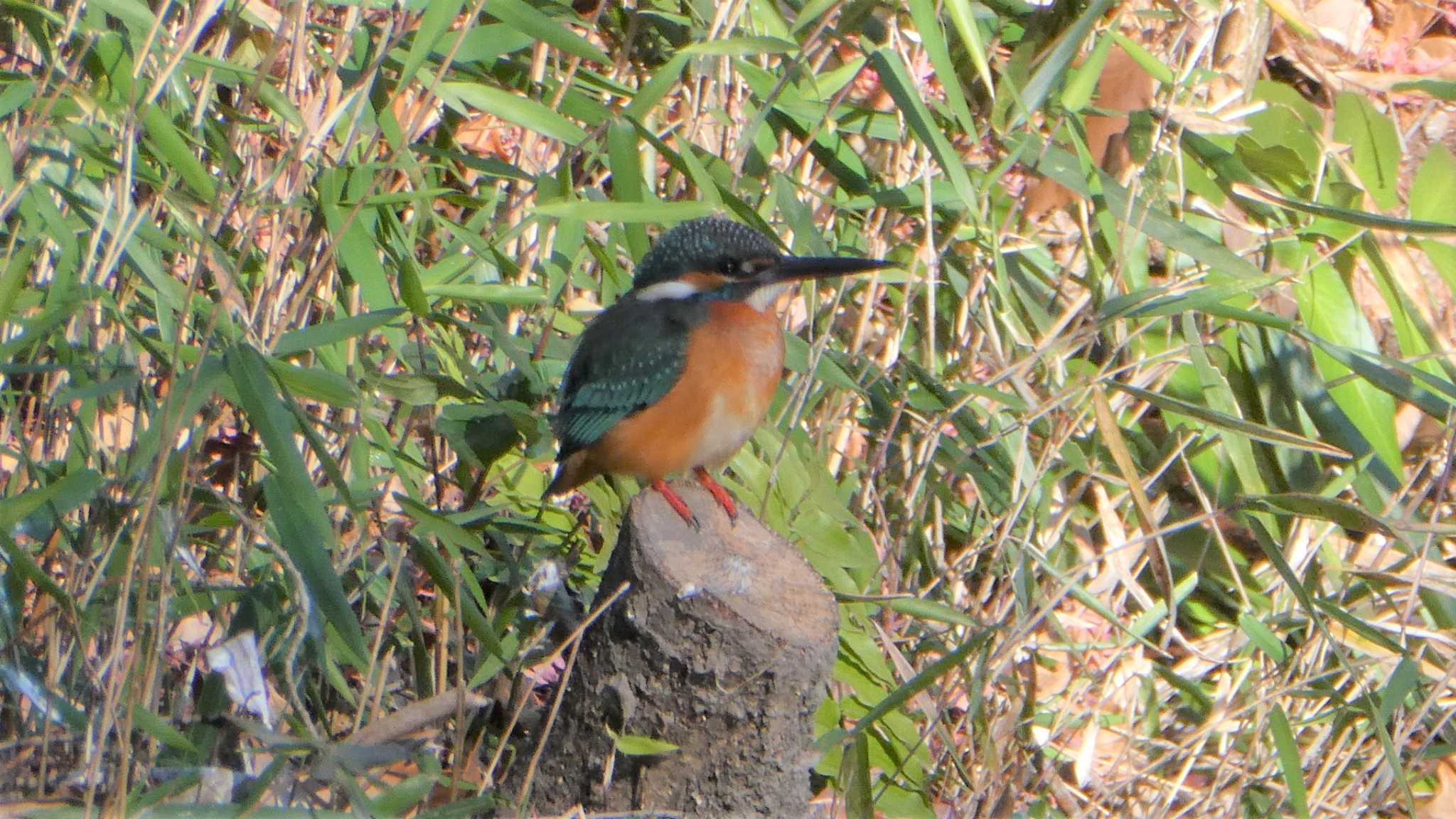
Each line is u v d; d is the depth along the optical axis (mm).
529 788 7230
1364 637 9219
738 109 10625
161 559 7410
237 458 9102
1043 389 10531
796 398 9484
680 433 8203
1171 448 10961
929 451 9609
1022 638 8773
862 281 10820
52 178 8148
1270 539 9094
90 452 7945
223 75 8945
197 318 8453
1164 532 8930
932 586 9617
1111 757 10164
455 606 7562
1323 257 10555
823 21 9516
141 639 6543
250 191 8609
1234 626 11055
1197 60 10812
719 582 7164
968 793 9156
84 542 7746
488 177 11094
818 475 9148
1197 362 10477
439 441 10102
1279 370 11211
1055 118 10328
